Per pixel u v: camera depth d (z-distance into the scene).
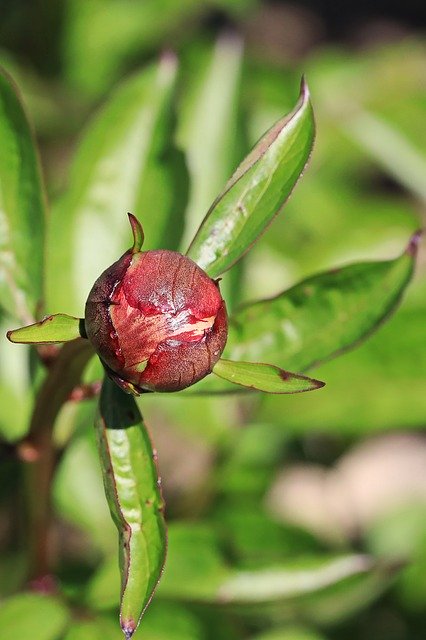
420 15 2.30
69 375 0.57
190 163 0.71
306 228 1.02
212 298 0.52
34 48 1.06
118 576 0.64
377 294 0.59
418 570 0.91
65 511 0.75
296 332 0.60
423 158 0.95
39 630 0.62
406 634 0.89
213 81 0.72
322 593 0.65
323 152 1.03
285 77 1.01
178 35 1.14
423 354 0.71
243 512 0.78
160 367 0.52
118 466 0.55
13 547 0.81
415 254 0.59
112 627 0.63
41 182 0.59
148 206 0.65
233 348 0.59
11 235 0.60
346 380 0.71
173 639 0.65
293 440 0.86
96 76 1.08
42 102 1.01
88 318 0.52
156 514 0.54
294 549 0.76
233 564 0.65
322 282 0.59
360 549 1.01
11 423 0.69
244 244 0.55
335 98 0.99
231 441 0.76
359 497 1.41
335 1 2.30
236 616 0.75
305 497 1.25
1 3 1.03
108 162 0.66
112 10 1.09
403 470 1.44
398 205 0.89
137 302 0.52
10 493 0.66
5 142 0.59
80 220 0.65
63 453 0.62
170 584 0.64
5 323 0.70
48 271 0.65
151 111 0.66
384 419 0.71
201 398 0.74
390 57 1.03
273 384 0.53
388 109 0.96
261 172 0.55
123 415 0.55
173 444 1.01
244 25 2.14
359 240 0.86
